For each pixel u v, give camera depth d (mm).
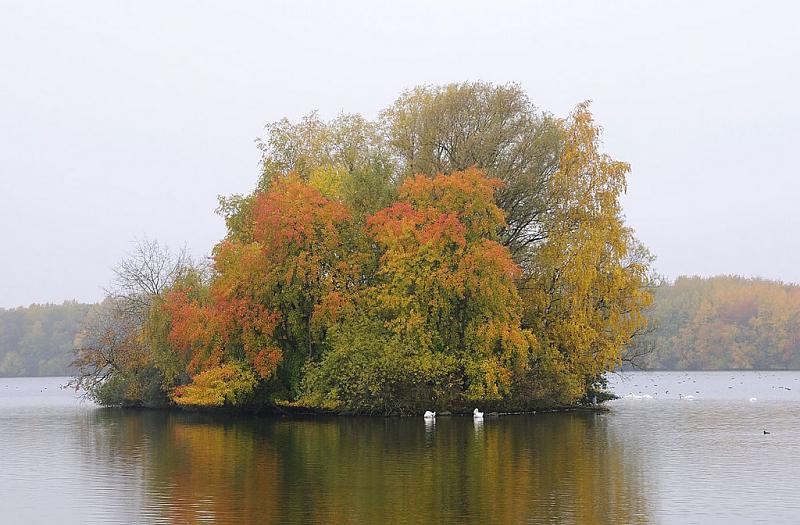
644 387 130500
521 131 72750
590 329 64938
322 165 76750
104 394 82875
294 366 66188
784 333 168000
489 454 40844
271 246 63938
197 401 63406
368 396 62312
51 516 27203
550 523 25625
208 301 70062
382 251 65625
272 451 42562
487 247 61750
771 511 27406
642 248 78312
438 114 74000
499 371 60969
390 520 26016
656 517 26469
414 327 61156
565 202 68375
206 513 27234
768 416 66938
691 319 177375
